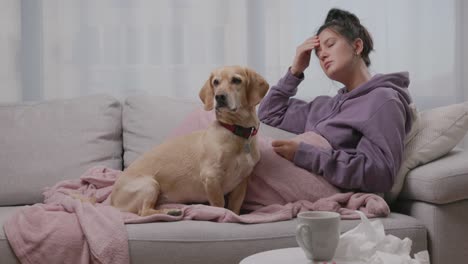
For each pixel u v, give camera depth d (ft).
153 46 8.48
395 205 6.17
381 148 5.57
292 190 5.68
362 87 6.17
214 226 4.95
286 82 7.10
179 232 4.82
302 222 3.53
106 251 4.61
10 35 8.18
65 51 8.35
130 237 4.74
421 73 8.93
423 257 3.98
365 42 6.48
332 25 6.45
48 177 6.84
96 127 7.25
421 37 8.90
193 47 8.57
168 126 7.20
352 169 5.54
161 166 5.75
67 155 6.99
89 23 8.39
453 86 8.95
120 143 7.49
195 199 5.85
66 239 4.71
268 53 8.71
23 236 4.76
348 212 5.33
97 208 5.14
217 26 8.61
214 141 5.59
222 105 5.43
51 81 8.32
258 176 5.88
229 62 8.67
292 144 5.84
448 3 8.92
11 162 6.85
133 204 5.56
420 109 8.93
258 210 5.62
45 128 7.12
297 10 8.73
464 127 5.98
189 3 8.55
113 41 8.44
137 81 8.48
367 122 5.73
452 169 5.32
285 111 7.20
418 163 5.86
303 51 6.75
